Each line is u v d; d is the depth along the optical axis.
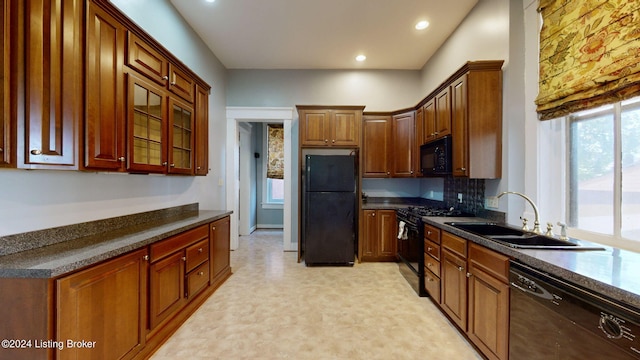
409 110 3.89
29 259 1.29
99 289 1.39
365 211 3.89
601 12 1.60
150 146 2.05
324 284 3.08
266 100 4.43
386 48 3.70
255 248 4.62
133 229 2.08
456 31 3.19
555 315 1.22
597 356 1.03
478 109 2.41
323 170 3.72
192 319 2.30
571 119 2.00
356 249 4.02
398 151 3.99
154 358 1.79
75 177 1.76
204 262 2.62
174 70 2.35
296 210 4.45
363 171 4.08
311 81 4.43
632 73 1.42
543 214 2.12
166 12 2.71
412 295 2.81
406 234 3.17
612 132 1.70
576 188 1.96
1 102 1.15
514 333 1.48
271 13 2.94
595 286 1.04
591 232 1.82
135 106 1.88
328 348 1.93
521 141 2.27
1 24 1.16
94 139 1.53
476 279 1.86
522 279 1.42
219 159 4.12
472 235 1.91
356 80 4.41
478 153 2.42
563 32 1.89
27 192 1.48
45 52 1.28
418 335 2.10
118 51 1.72
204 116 2.99
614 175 1.69
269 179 6.39
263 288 2.96
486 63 2.37
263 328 2.17
